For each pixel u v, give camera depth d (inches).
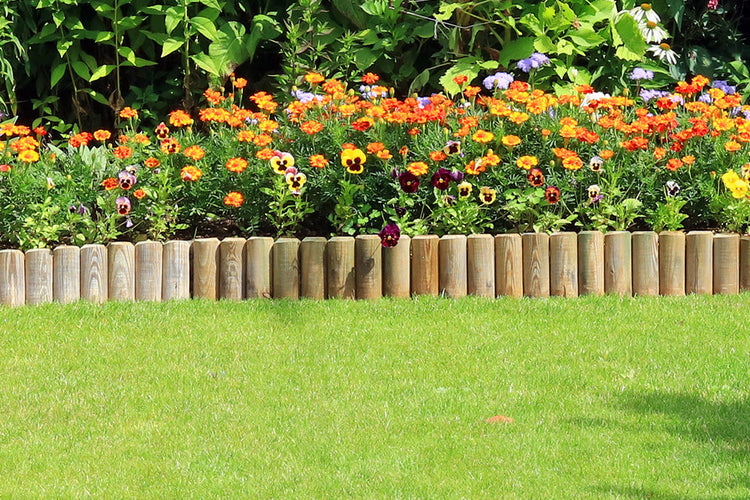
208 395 308.5
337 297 408.5
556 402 300.2
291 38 567.8
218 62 582.6
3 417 292.0
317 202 448.5
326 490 244.7
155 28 595.2
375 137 446.9
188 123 462.3
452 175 425.4
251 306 396.8
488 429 280.4
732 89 536.4
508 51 558.9
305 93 509.0
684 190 444.5
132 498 241.9
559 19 547.5
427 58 601.9
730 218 435.8
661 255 417.1
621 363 332.8
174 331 366.3
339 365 333.1
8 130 434.9
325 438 275.6
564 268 412.2
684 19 623.2
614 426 281.1
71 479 252.2
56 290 402.3
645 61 583.8
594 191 426.0
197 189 442.3
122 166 457.1
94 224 430.0
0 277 396.8
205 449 269.6
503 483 246.8
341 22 605.3
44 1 550.6
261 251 411.8
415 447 269.3
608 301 399.9
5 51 561.0
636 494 239.0
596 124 460.4
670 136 454.3
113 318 379.6
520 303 397.4
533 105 442.3
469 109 479.8
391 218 428.1
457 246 409.1
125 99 600.4
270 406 299.6
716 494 238.1
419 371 327.3
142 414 294.4
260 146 447.5
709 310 387.5
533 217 442.3
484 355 340.8
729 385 311.9
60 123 586.9
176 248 410.0
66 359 338.6
